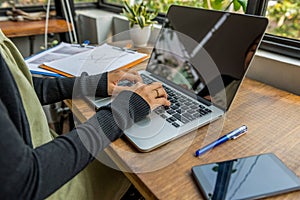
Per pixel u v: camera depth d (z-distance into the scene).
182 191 0.42
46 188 0.40
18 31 1.31
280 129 0.59
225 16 0.72
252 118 0.63
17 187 0.35
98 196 0.65
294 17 0.87
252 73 0.88
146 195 0.43
